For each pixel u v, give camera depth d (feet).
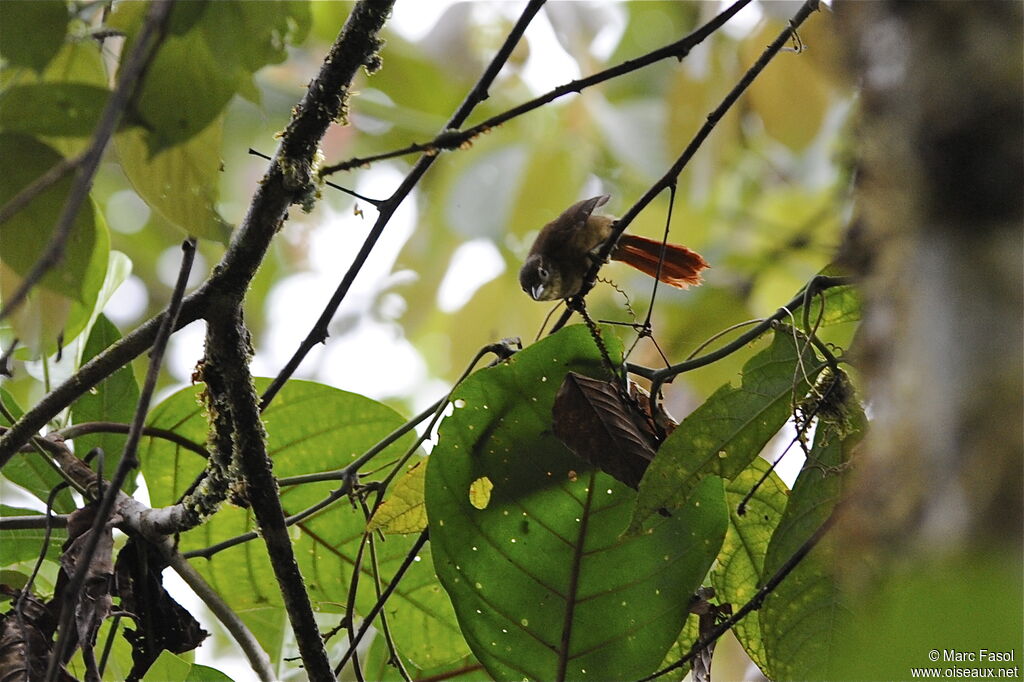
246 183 39.24
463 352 38.50
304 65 36.24
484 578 16.10
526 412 15.72
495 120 15.10
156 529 16.53
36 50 10.55
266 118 11.66
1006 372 6.23
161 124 10.77
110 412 19.92
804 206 40.68
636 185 39.70
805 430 15.43
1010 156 6.52
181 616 16.75
